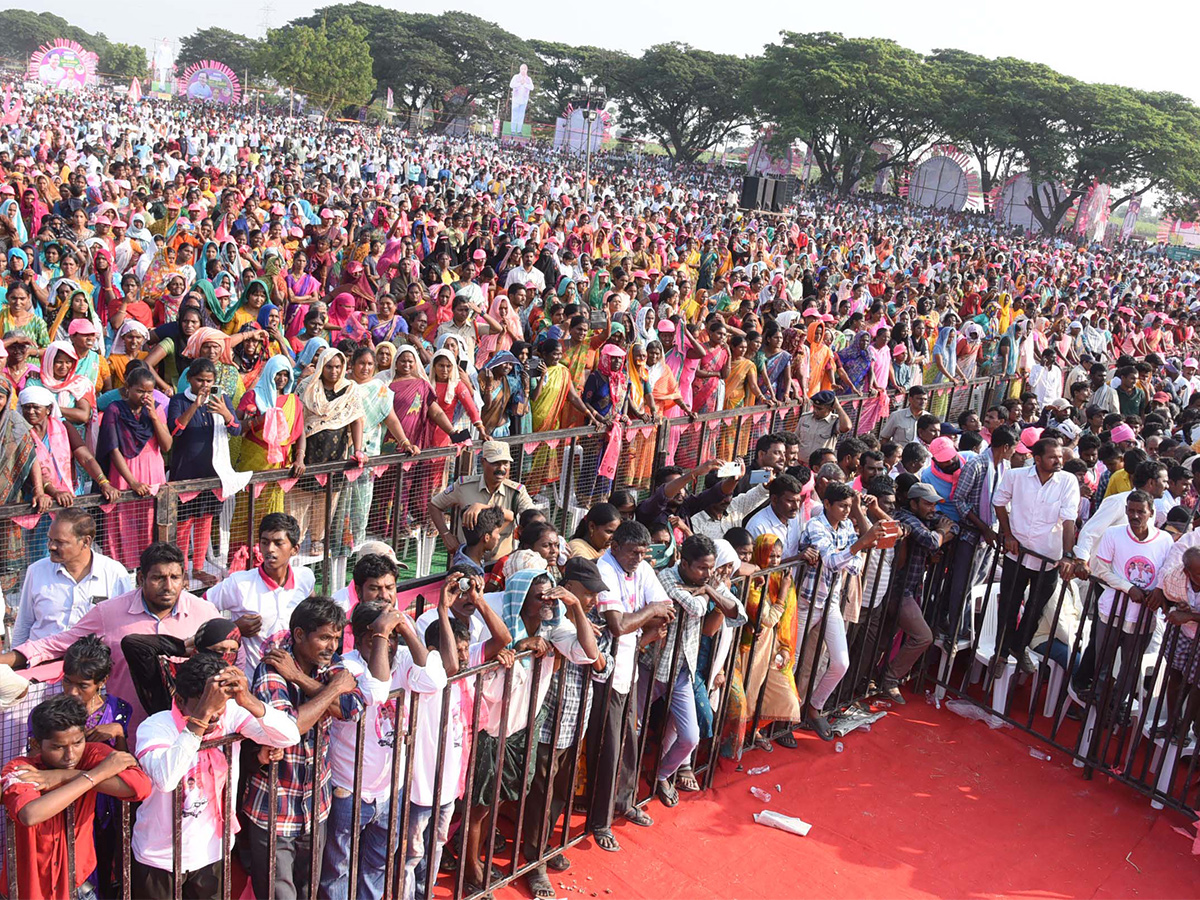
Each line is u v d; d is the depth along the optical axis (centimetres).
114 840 383
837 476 641
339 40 9012
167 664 395
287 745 353
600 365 786
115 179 1822
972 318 1692
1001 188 7362
